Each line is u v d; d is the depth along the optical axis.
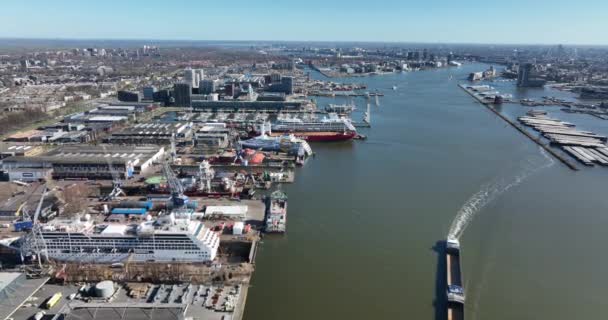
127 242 138.25
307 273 138.88
